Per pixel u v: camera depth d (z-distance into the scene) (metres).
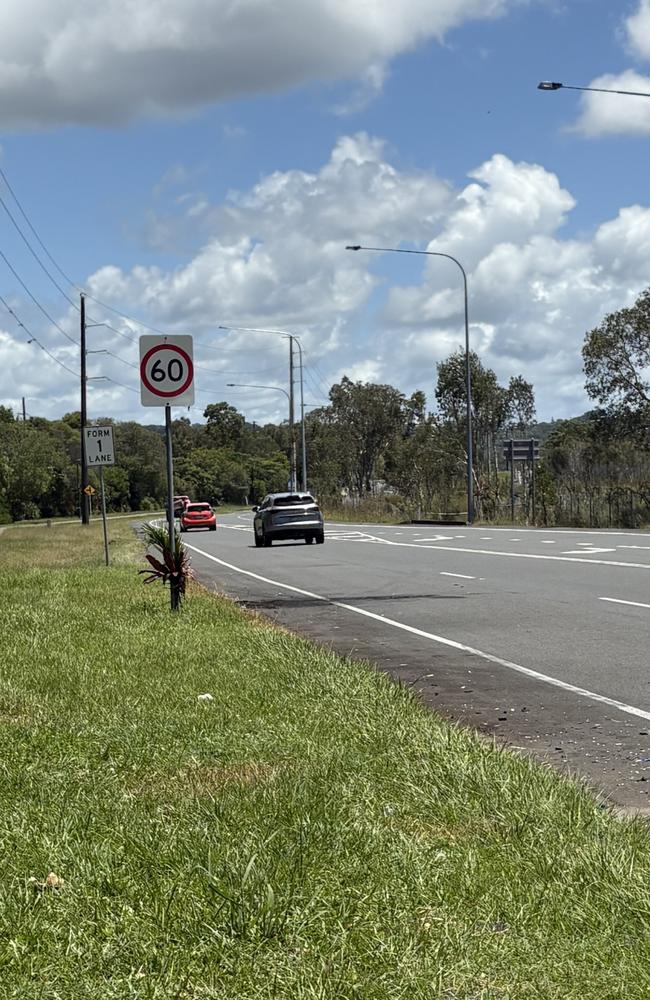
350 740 7.29
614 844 5.08
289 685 9.32
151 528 15.53
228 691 9.17
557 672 10.70
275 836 5.07
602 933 4.14
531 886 4.59
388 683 9.44
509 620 14.63
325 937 4.05
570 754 7.57
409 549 31.53
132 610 15.41
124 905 4.37
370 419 113.25
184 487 151.00
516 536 35.84
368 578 22.34
